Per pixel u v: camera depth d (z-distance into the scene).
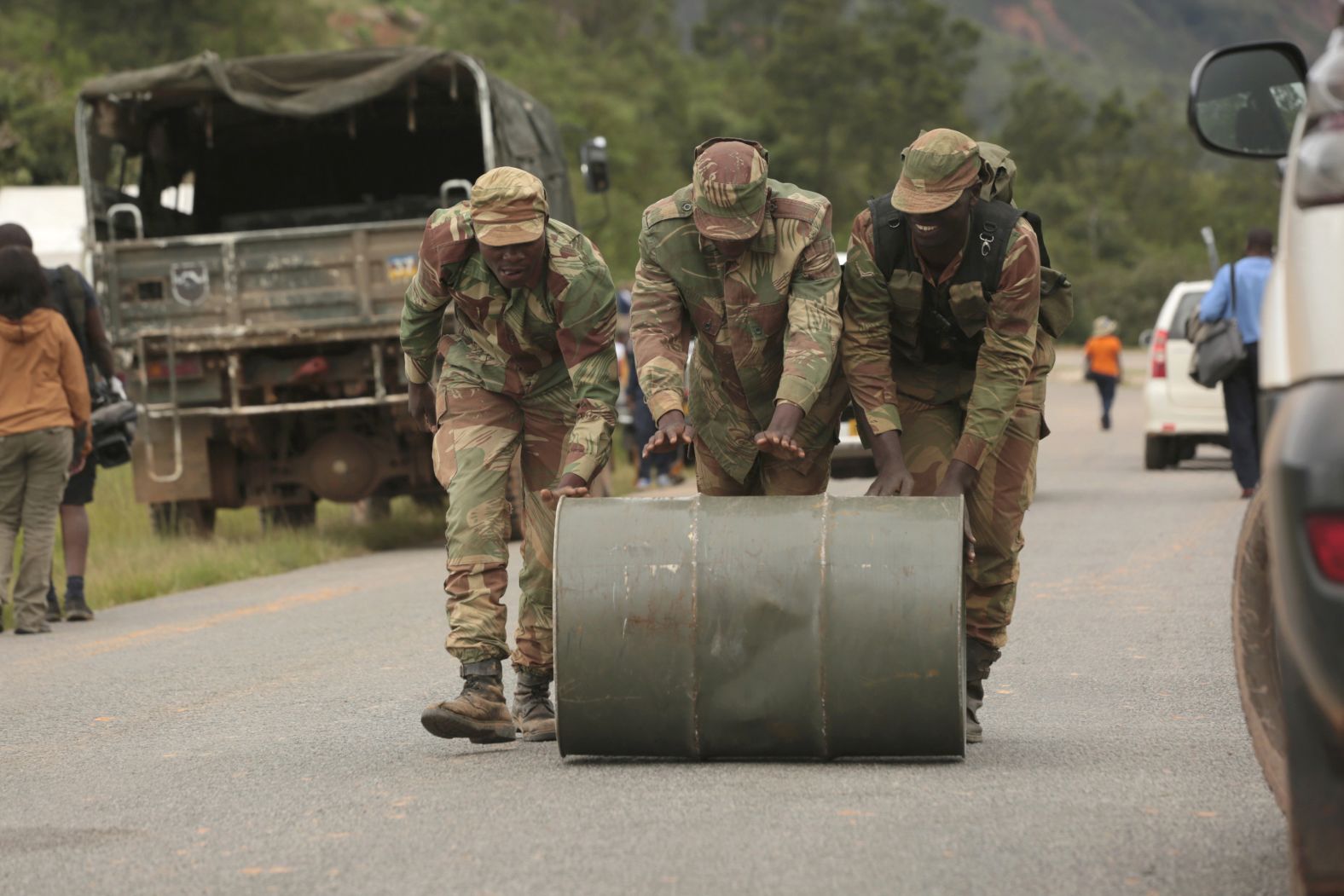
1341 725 7.32
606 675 13.66
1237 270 36.56
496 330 15.06
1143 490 45.44
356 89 38.31
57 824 12.95
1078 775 13.50
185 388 37.47
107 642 24.55
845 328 14.45
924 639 13.26
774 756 13.85
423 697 18.47
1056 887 10.34
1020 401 14.73
